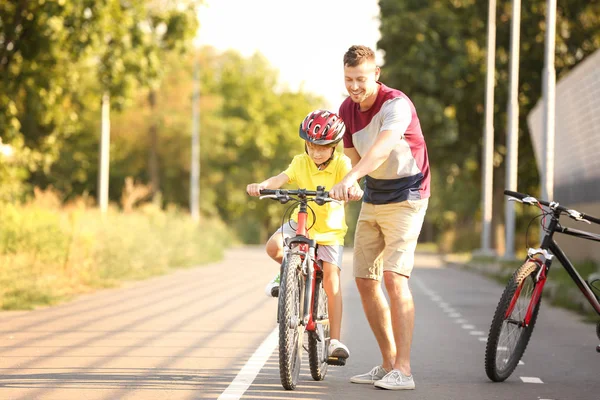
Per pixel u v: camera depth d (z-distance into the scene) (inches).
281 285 432.5
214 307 909.2
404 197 464.4
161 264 1585.9
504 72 2608.3
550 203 494.3
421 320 832.9
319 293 467.5
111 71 1550.2
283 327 430.0
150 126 3732.8
